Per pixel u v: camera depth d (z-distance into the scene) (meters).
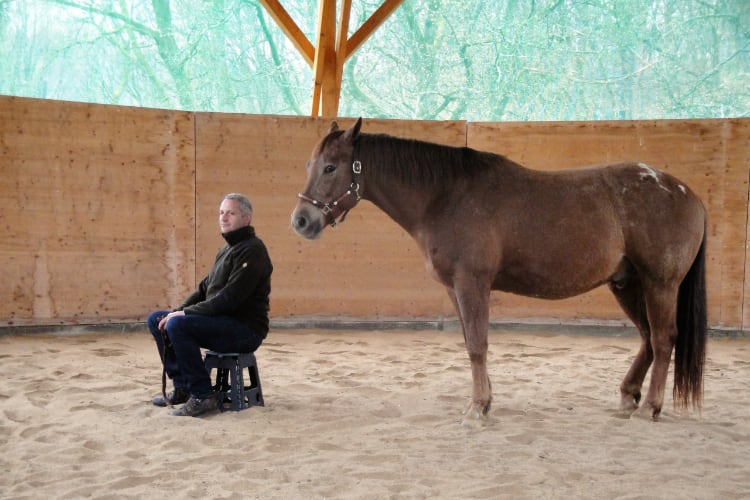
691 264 4.18
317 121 7.96
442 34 12.93
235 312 4.09
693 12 12.69
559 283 4.04
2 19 11.80
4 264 7.10
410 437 3.61
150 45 12.62
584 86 12.95
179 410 3.99
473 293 3.91
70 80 12.41
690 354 4.16
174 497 2.69
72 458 3.17
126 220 7.58
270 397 4.60
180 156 7.73
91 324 7.46
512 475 2.98
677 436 3.74
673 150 7.82
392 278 8.08
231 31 12.84
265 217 7.91
